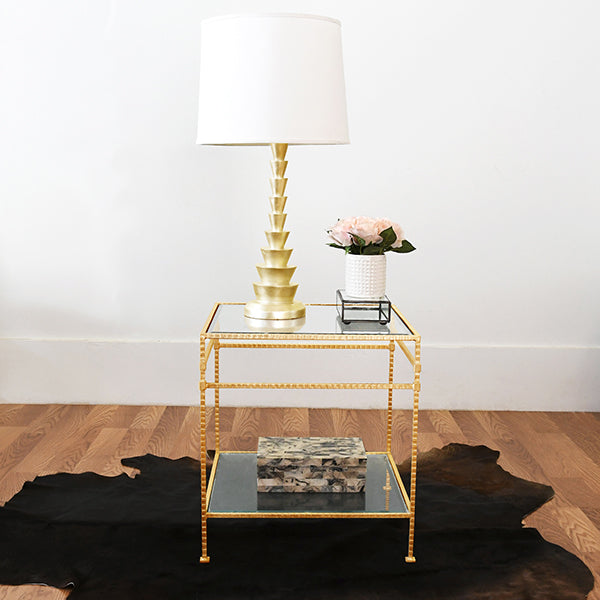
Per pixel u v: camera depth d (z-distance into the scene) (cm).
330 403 338
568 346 335
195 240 327
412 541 210
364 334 198
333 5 310
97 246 328
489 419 326
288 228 325
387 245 216
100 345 335
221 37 194
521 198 323
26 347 335
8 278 330
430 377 336
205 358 202
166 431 305
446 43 312
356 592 195
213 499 217
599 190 323
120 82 315
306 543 218
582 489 255
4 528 224
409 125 318
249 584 198
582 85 315
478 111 317
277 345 234
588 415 333
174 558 210
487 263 329
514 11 310
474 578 201
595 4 310
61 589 196
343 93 203
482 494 250
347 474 222
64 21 311
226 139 195
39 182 322
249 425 313
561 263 329
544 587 197
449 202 324
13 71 314
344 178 321
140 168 321
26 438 295
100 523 228
